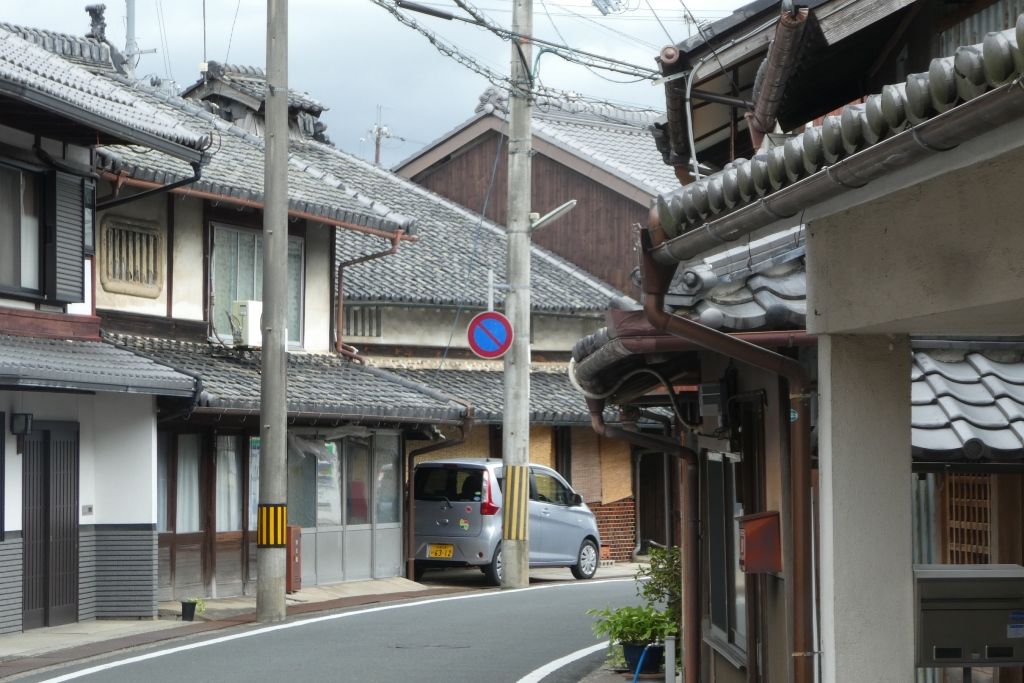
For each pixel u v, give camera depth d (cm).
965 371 879
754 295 751
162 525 1889
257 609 1733
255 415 1970
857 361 650
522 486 2277
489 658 1411
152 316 2027
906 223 585
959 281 551
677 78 1063
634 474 3125
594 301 3148
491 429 2847
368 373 2366
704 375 1005
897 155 455
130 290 1992
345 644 1508
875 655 643
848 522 644
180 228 2084
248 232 2216
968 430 808
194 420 1919
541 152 3597
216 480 1991
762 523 782
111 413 1753
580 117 3853
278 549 1733
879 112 456
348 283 2689
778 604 848
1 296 1627
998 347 898
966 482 906
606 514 3033
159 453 1889
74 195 1738
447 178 3781
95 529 1742
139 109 1788
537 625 1691
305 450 2139
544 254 3381
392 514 2359
